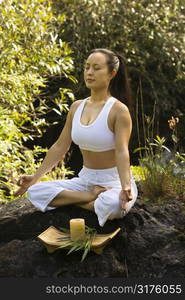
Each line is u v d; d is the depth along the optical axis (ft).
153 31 24.06
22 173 16.70
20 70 16.05
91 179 10.44
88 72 10.21
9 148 14.96
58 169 16.34
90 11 22.59
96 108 10.31
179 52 24.59
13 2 17.39
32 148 23.81
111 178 10.37
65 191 10.40
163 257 10.07
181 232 10.48
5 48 15.53
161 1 24.36
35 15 16.62
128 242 10.26
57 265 9.90
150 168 11.85
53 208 10.60
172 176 12.20
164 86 25.07
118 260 10.12
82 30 22.61
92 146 10.15
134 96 24.89
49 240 9.80
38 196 10.53
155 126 25.02
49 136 24.09
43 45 16.42
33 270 9.90
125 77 10.70
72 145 23.84
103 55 10.21
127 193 9.59
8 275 9.91
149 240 10.28
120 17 23.36
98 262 9.82
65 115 23.61
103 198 9.99
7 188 15.56
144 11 23.67
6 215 10.91
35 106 23.30
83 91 23.67
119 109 10.02
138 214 10.57
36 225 10.58
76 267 9.84
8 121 14.97
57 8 22.18
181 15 25.00
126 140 10.03
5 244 10.54
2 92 15.33
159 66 24.56
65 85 23.35
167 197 11.69
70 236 9.95
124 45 24.00
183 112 26.43
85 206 10.39
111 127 10.07
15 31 15.70
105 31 23.53
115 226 10.25
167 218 10.89
